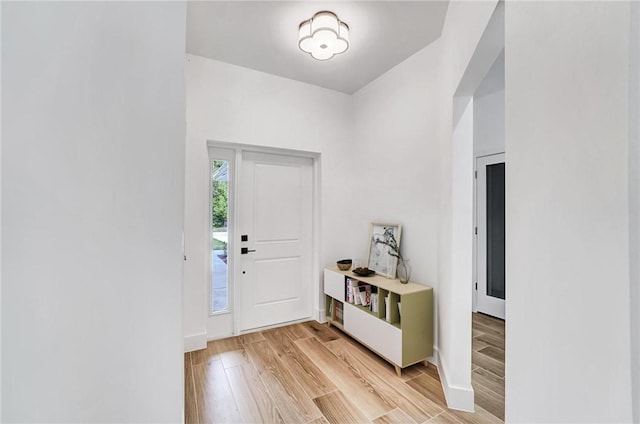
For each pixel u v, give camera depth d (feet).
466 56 4.98
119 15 1.68
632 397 1.65
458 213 5.94
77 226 1.57
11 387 1.47
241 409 5.64
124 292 1.68
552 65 2.32
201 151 8.23
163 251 1.78
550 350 2.32
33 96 1.48
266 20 6.64
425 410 5.65
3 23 1.43
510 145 2.91
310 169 10.69
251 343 8.56
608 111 1.81
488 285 11.27
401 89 8.54
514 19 2.83
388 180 9.04
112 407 1.67
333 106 10.49
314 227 10.60
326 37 6.49
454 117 5.97
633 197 1.66
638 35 1.63
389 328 7.12
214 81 8.41
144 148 1.73
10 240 1.45
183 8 1.85
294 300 10.31
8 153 1.44
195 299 8.14
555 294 2.27
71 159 1.56
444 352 6.52
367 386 6.40
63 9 1.55
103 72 1.63
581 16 2.03
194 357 7.69
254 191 9.61
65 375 1.56
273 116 9.30
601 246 1.86
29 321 1.49
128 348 1.70
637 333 1.63
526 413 2.65
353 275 8.79
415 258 7.98
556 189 2.26
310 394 6.11
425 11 6.32
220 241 9.11
